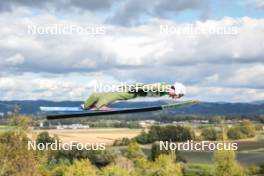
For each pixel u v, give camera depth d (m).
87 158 85.44
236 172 101.12
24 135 48.53
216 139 109.00
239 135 111.81
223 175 100.69
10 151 46.59
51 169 78.19
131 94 10.59
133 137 101.75
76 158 85.62
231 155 104.56
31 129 49.41
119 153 96.75
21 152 47.12
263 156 107.31
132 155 98.69
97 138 91.88
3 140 47.22
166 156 100.00
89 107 10.21
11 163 46.41
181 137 108.19
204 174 98.25
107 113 10.55
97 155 89.81
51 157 80.31
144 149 103.81
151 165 96.12
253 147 109.06
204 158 105.88
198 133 109.38
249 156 108.44
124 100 10.58
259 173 102.19
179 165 98.75
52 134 83.00
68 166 81.44
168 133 106.94
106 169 86.06
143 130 104.00
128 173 89.38
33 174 47.06
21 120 49.09
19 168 46.72
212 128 110.81
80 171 80.50
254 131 112.56
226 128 112.19
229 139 110.88
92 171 82.75
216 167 102.06
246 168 103.50
